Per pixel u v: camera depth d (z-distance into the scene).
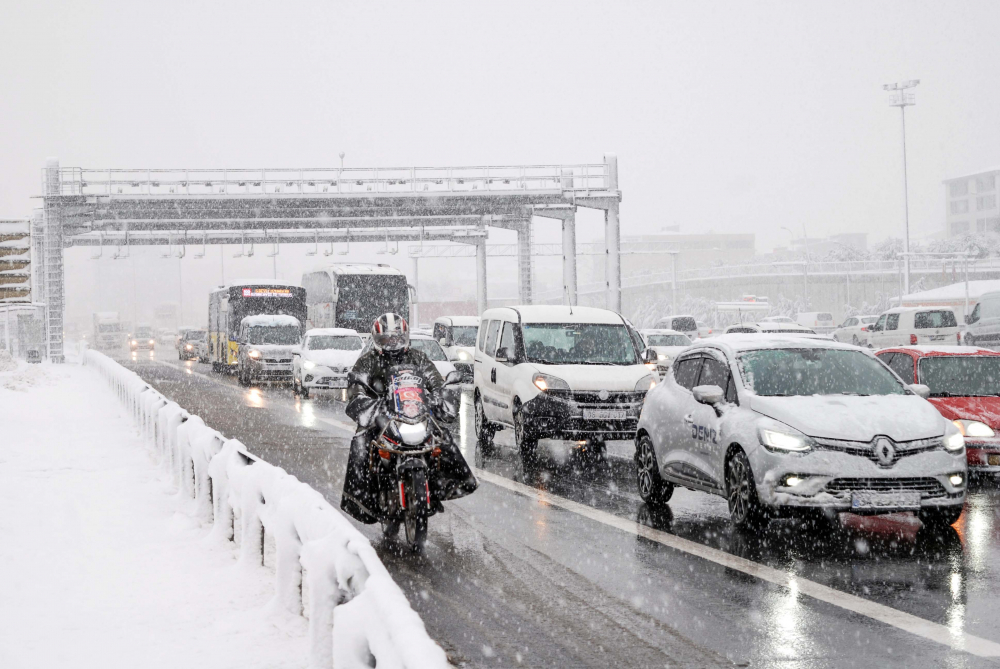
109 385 27.34
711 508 10.31
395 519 8.48
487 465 13.81
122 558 7.61
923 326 39.72
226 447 8.28
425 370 8.41
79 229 51.75
